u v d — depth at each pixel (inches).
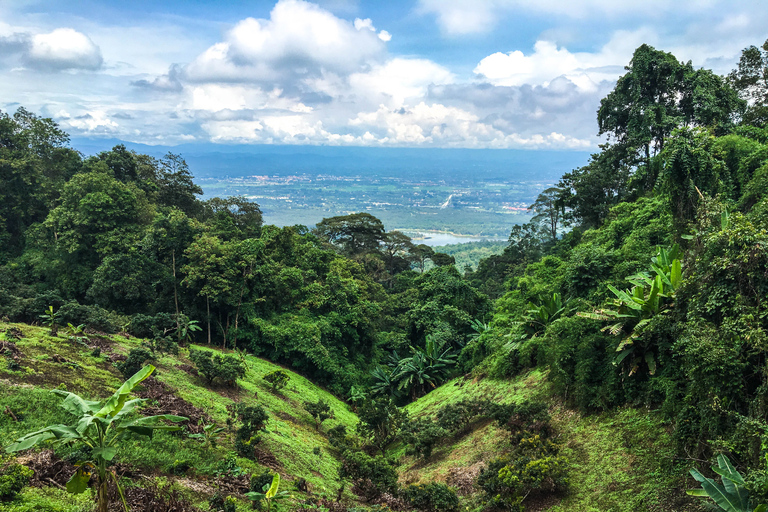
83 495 255.6
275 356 1019.3
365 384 1106.1
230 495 331.6
